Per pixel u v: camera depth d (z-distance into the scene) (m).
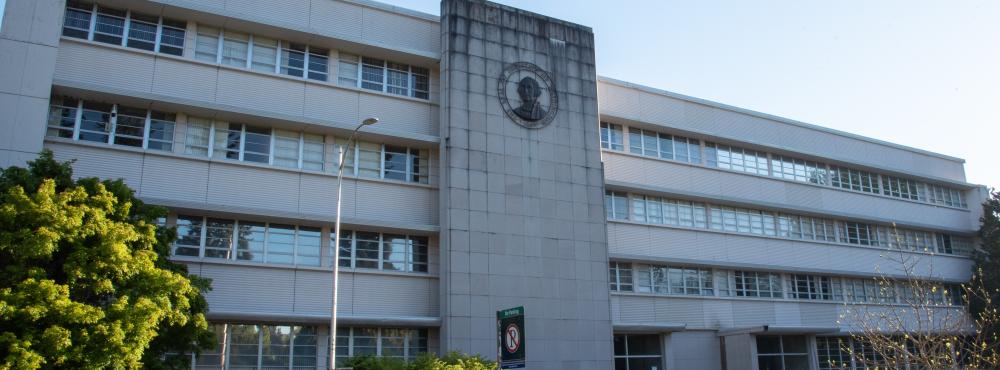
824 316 44.00
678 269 39.66
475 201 31.70
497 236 31.80
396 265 31.28
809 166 46.94
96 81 27.58
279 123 30.02
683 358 38.25
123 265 19.66
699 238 40.59
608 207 38.09
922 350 21.78
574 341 32.38
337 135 31.47
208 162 28.78
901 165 51.62
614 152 38.56
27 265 19.03
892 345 23.36
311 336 29.02
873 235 48.69
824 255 45.44
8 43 25.91
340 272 30.00
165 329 21.58
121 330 18.61
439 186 32.38
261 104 30.14
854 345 45.12
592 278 33.62
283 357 28.34
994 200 49.91
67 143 26.66
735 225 42.38
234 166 29.20
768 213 44.12
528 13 35.44
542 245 32.75
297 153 30.62
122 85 27.97
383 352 29.97
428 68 34.22
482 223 31.61
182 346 22.59
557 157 34.22
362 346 29.73
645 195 39.53
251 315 27.27
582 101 35.81
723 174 42.56
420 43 33.88
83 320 18.19
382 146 32.38
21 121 25.39
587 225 34.19
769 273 43.03
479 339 30.30
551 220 33.28
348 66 32.47
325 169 30.94
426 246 32.19
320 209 30.31
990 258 48.84
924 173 52.62
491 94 33.31
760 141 44.59
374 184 31.59
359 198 31.12
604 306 33.59
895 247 49.12
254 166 29.48
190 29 29.67
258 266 28.69
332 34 31.23
